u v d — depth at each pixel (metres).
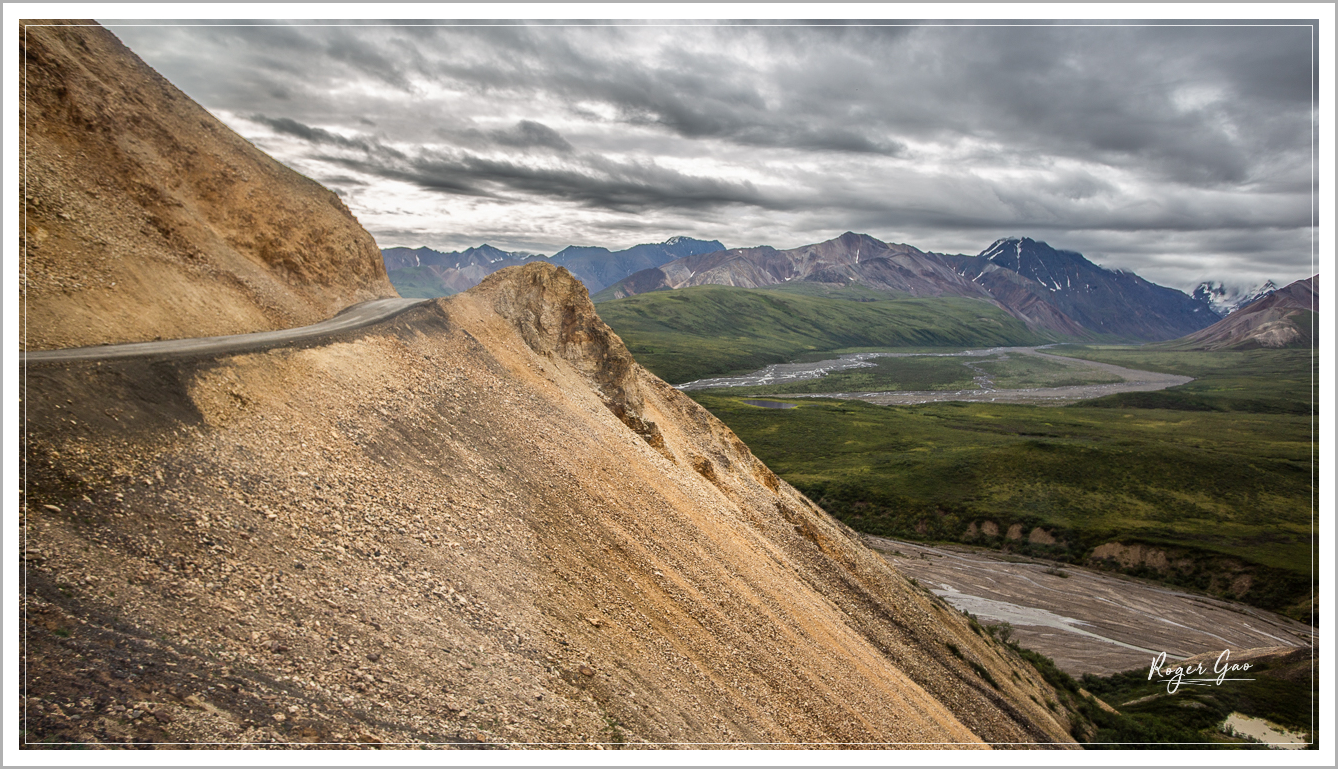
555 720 17.55
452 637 18.34
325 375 27.27
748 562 40.31
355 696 14.53
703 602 31.52
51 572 13.44
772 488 70.75
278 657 14.49
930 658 47.56
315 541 18.75
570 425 41.25
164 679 12.70
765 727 25.78
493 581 22.28
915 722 35.16
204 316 31.06
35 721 11.14
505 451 32.44
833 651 36.50
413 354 35.28
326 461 22.48
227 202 40.44
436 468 26.84
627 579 28.95
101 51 36.75
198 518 16.91
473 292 51.75
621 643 24.08
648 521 35.59
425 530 22.48
